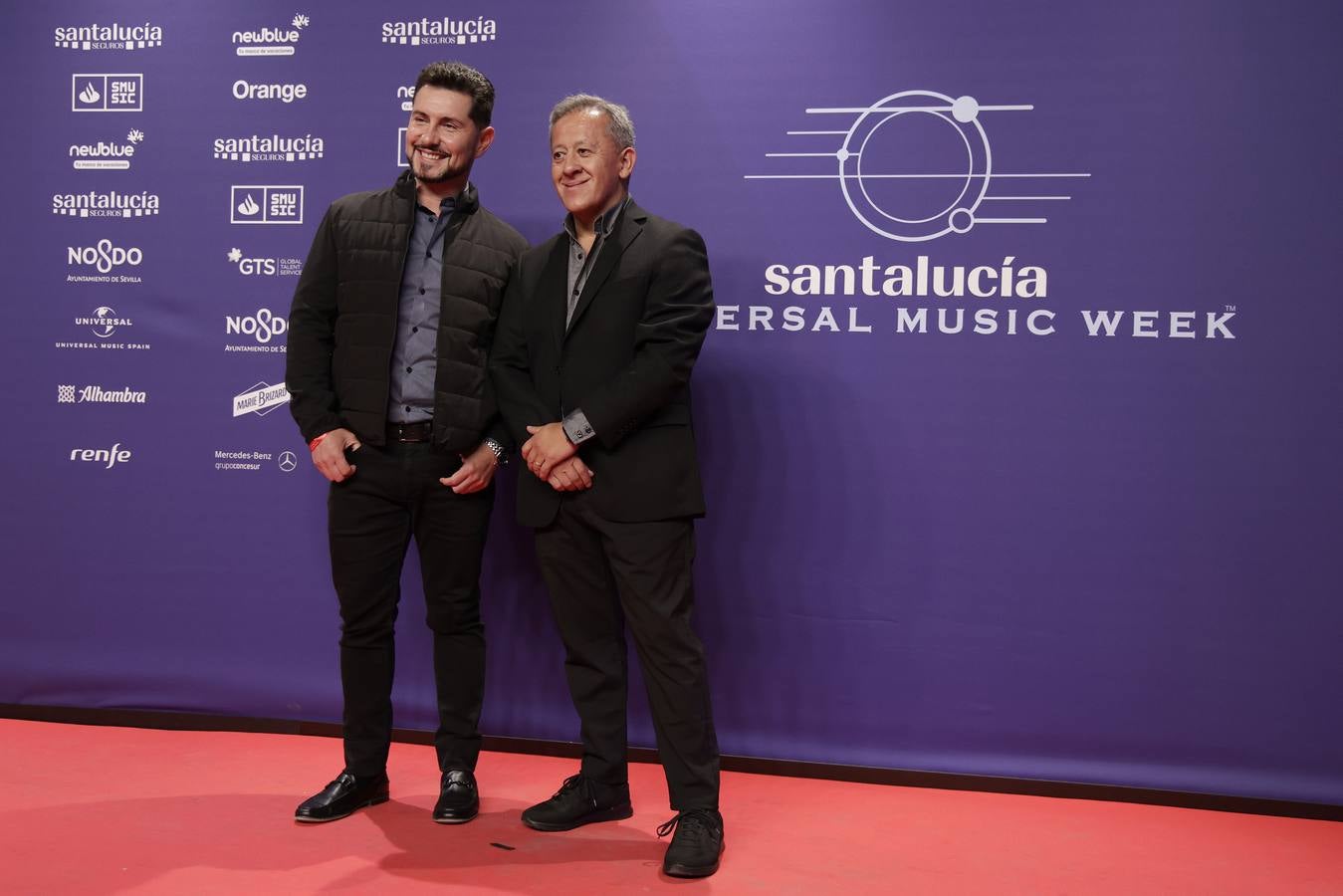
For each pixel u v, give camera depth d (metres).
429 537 2.47
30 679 3.21
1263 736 2.70
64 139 3.18
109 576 3.18
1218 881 2.21
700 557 2.93
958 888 2.13
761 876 2.16
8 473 3.22
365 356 2.39
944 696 2.84
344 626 2.48
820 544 2.89
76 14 3.17
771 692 2.91
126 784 2.65
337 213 2.47
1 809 2.46
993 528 2.82
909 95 2.82
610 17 2.95
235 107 3.11
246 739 3.05
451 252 2.43
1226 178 2.70
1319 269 2.67
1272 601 2.70
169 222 3.14
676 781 2.26
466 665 2.51
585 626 2.42
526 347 2.43
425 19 3.02
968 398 2.82
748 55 2.89
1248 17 2.68
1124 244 2.75
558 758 2.97
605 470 2.26
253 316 3.11
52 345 3.20
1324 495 2.68
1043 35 2.76
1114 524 2.76
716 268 2.92
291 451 3.11
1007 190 2.79
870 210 2.85
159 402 3.16
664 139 2.93
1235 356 2.71
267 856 2.21
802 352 2.89
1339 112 2.65
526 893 2.05
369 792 2.52
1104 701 2.77
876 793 2.75
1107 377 2.76
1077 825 2.54
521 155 2.99
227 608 3.14
